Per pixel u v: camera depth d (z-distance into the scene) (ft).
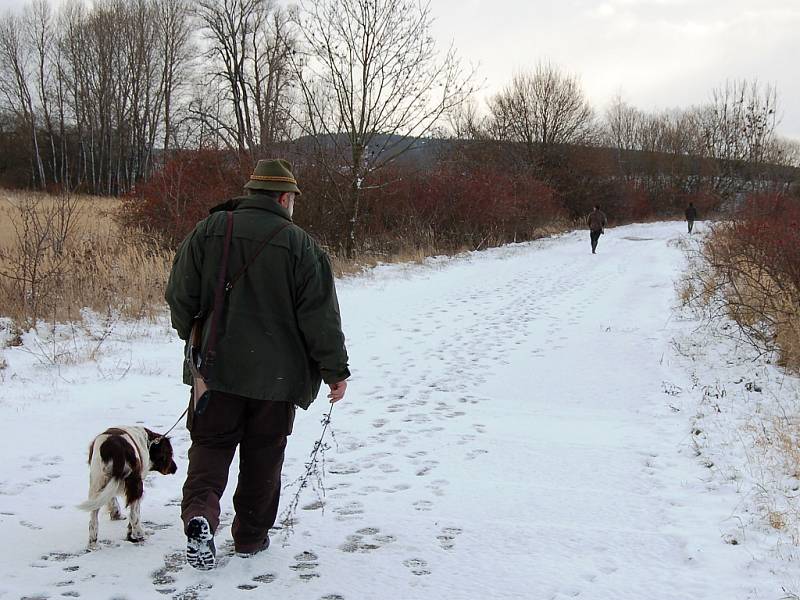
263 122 64.44
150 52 156.66
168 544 12.91
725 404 23.45
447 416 22.74
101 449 12.45
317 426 21.38
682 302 42.96
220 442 11.71
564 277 61.31
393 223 75.97
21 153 164.76
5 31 160.86
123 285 38.68
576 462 18.43
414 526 14.19
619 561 12.66
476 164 101.81
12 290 33.86
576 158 148.66
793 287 31.40
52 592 10.87
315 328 11.68
